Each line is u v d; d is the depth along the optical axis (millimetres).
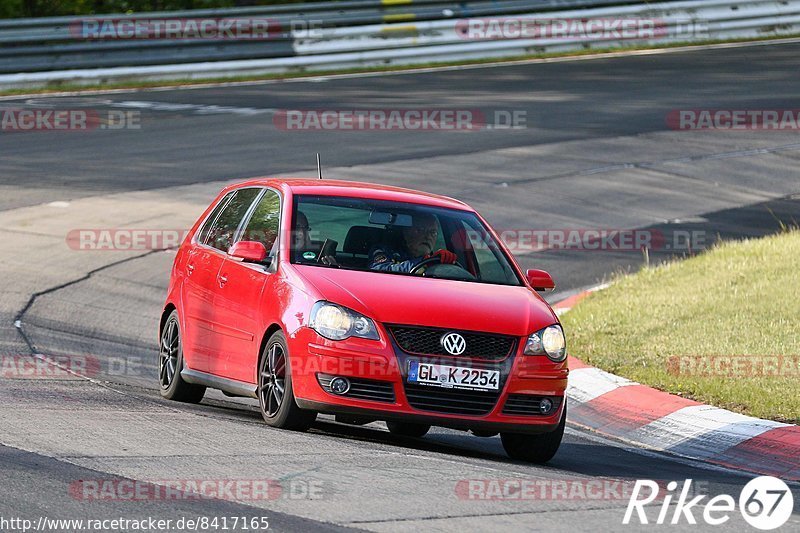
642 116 99125
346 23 120375
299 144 84875
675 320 46031
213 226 36219
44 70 107562
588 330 46375
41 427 27484
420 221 33000
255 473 24344
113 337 44812
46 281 52406
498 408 28719
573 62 124875
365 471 25250
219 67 114125
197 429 28688
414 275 31281
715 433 33281
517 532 21094
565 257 62531
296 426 29656
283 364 29547
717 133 94188
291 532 20266
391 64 122188
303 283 29703
